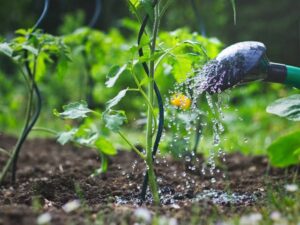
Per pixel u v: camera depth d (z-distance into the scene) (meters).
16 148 1.64
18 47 1.54
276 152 1.62
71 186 1.51
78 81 3.70
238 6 5.60
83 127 1.53
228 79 1.31
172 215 1.22
